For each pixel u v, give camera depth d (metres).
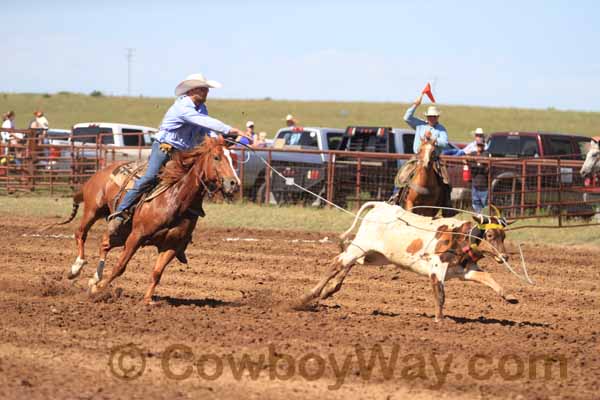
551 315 15.61
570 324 14.75
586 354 12.16
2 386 9.57
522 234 26.78
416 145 19.73
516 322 14.77
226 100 130.38
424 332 13.22
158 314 13.80
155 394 9.57
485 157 28.95
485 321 14.77
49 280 17.16
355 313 14.88
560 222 26.86
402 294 17.28
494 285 13.53
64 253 21.31
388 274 19.86
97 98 119.00
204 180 14.45
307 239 25.45
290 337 12.45
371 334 12.84
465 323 14.13
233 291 17.00
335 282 14.79
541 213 28.64
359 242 14.43
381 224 14.30
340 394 9.81
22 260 19.94
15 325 12.59
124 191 15.31
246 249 23.11
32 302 14.55
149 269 19.28
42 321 12.92
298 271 19.70
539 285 19.06
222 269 19.66
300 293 16.80
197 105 15.14
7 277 17.45
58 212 30.69
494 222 13.76
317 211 30.09
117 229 15.05
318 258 21.83
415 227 14.03
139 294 16.08
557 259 23.00
